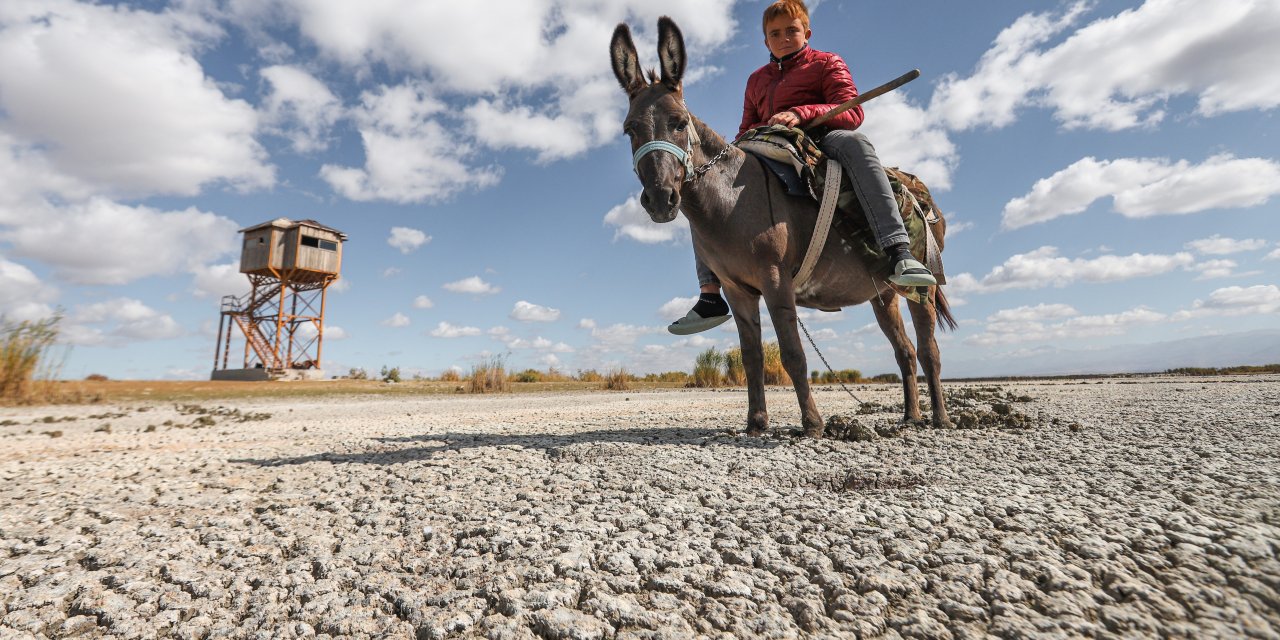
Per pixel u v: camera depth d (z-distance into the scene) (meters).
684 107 3.46
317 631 1.22
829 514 1.82
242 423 6.43
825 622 1.15
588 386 18.30
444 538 1.76
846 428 3.58
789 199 3.82
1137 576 1.25
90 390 12.52
